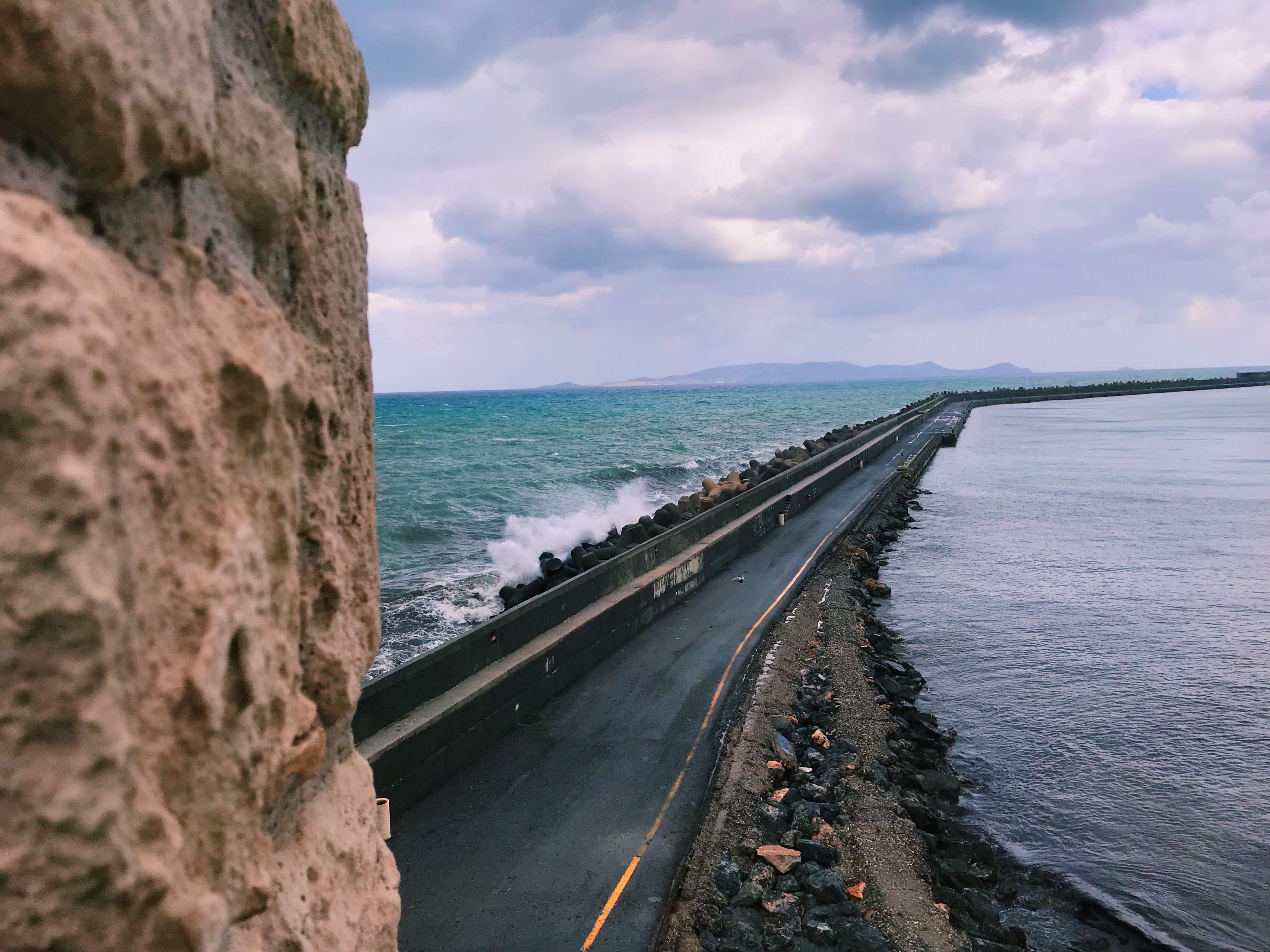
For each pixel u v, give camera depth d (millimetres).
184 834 1171
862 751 10312
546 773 8742
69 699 919
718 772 8914
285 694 1477
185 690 1142
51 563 895
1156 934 7527
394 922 2072
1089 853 8859
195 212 1331
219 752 1240
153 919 1053
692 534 17984
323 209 1807
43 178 1016
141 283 1170
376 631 2047
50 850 914
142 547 1082
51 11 931
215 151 1372
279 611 1475
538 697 10516
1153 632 16531
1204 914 7816
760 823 8195
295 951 1564
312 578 1709
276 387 1428
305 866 1686
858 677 12961
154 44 1122
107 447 985
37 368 882
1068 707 12875
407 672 8281
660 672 11961
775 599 16344
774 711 11039
